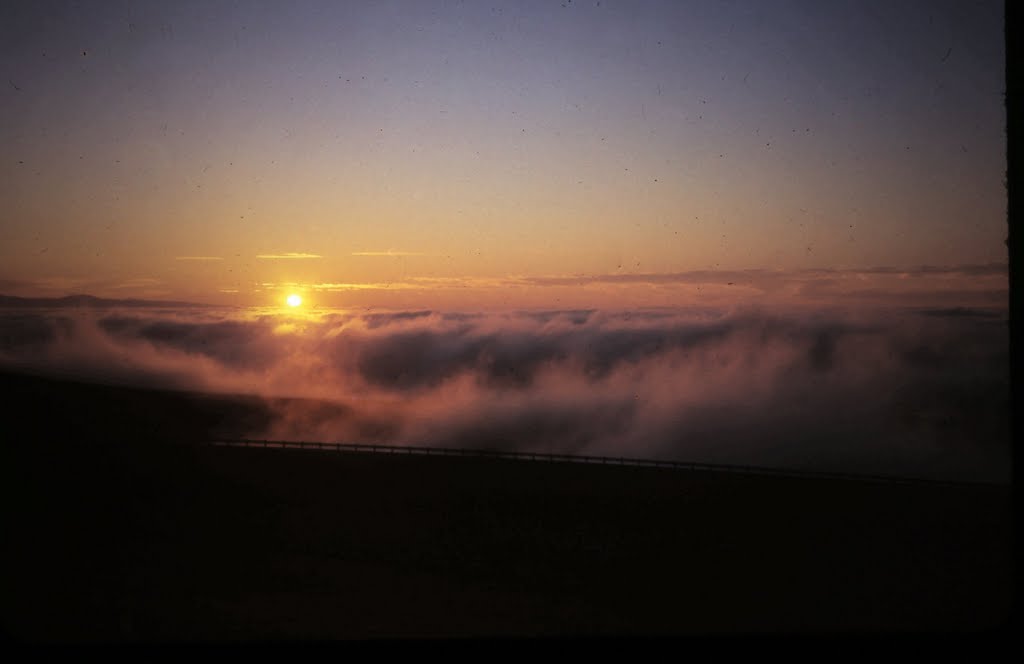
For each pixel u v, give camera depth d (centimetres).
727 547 1845
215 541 1919
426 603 1552
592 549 1842
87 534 1905
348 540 1934
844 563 1697
